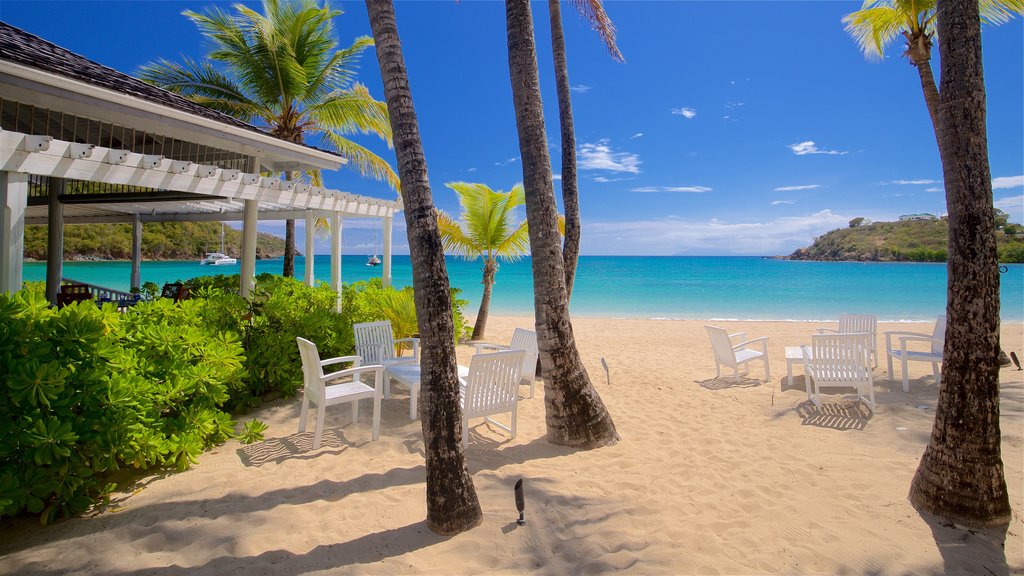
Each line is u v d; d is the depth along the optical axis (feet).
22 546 9.59
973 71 10.19
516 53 16.26
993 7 26.76
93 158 15.99
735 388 23.48
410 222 10.26
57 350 10.82
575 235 24.66
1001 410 18.15
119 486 12.25
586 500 11.68
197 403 14.05
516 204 38.63
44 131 25.90
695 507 11.39
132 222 42.34
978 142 10.17
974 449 10.45
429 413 10.23
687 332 47.37
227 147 27.86
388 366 19.99
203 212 39.70
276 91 47.21
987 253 10.35
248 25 43.57
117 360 12.00
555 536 10.08
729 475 13.26
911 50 27.58
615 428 16.46
